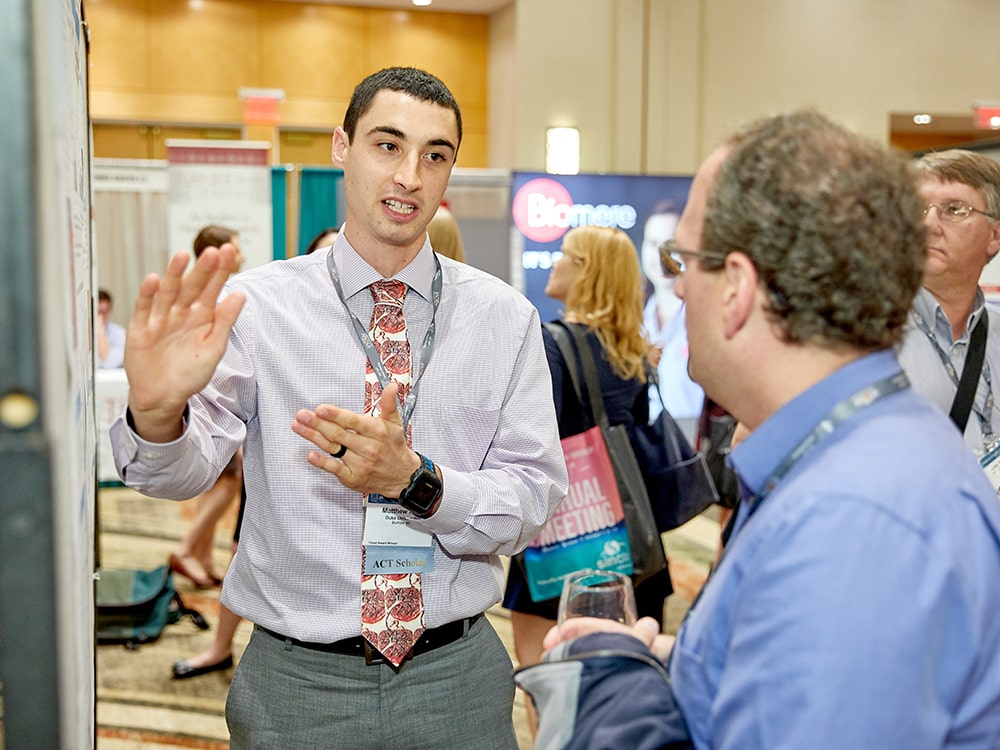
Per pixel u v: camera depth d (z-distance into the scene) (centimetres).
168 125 883
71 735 61
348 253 159
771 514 79
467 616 159
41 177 56
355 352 156
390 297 159
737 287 85
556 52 813
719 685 83
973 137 981
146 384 115
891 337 84
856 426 81
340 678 152
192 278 114
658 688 89
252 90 831
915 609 70
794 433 83
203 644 370
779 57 835
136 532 530
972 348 177
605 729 87
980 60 870
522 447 163
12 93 55
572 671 91
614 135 823
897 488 75
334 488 152
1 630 59
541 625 255
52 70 57
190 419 136
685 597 435
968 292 175
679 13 816
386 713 153
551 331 244
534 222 639
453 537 150
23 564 59
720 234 85
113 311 710
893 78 856
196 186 584
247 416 157
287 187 650
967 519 76
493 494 153
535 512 159
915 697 69
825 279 80
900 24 854
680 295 93
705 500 252
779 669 72
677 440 254
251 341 154
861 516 73
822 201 80
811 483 78
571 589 108
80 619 67
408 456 140
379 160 153
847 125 88
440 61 902
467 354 161
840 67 847
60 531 59
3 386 57
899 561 71
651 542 239
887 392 83
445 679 157
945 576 72
